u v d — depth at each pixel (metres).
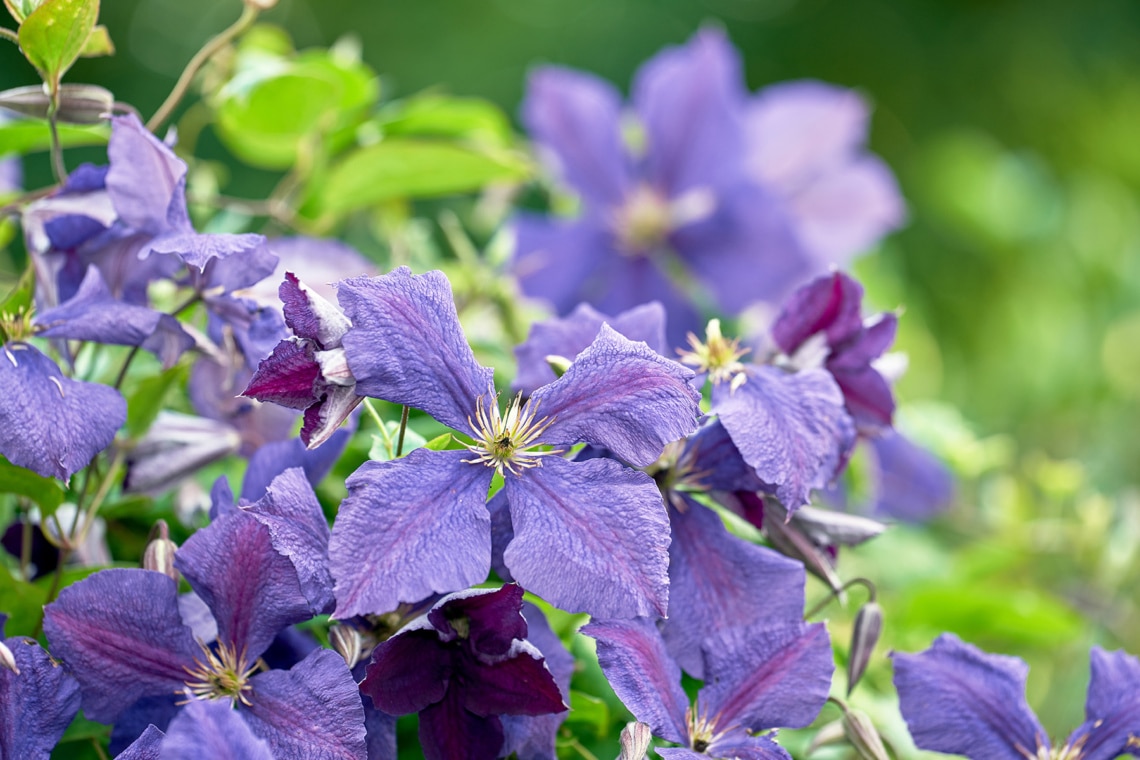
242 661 0.86
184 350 0.91
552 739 0.87
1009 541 1.30
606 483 0.86
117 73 3.82
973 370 2.19
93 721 0.88
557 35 4.12
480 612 0.84
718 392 0.90
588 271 1.33
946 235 3.53
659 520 0.85
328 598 0.84
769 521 0.91
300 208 1.09
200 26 4.09
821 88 1.52
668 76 1.36
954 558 1.34
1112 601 1.26
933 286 3.49
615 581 0.84
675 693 0.87
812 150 1.51
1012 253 1.98
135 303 0.92
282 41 1.23
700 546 0.90
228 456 0.97
